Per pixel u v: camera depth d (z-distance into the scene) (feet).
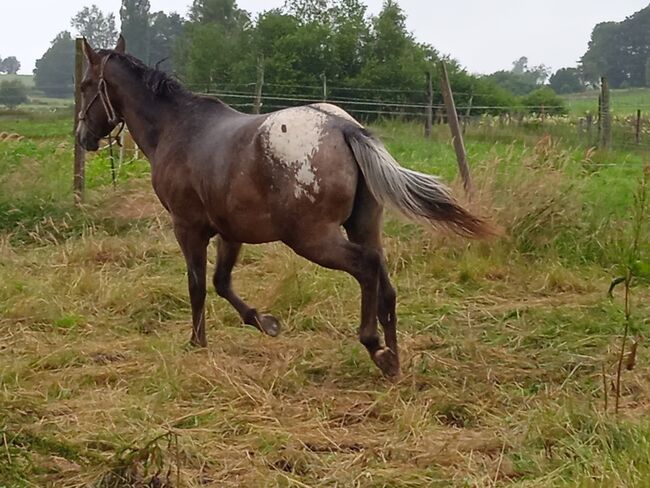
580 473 12.37
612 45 214.90
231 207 16.89
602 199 29.40
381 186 15.55
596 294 23.66
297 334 20.58
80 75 31.45
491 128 71.05
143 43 200.44
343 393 16.72
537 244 27.02
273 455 13.65
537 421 14.35
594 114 81.10
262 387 16.81
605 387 15.08
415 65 107.34
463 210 15.65
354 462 13.34
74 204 31.22
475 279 25.09
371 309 16.34
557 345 19.54
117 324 21.24
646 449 12.73
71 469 13.04
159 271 26.08
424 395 16.24
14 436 13.46
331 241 16.01
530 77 254.88
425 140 63.05
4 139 43.70
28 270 25.57
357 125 16.06
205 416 15.19
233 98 85.30
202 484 12.76
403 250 26.35
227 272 19.77
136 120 19.58
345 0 112.16
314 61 106.42
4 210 30.55
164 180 18.63
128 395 16.31
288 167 15.87
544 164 29.78
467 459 13.38
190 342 19.57
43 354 18.63
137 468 12.75
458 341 19.56
